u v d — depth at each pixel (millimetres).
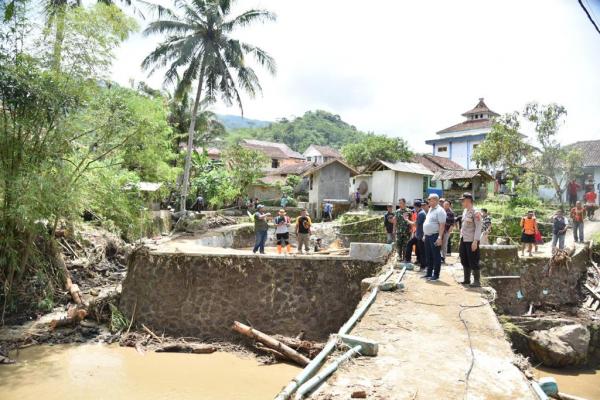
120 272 14953
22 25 9969
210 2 22016
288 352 9789
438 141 44656
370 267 11297
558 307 13984
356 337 5098
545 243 18531
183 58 21562
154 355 9953
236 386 8539
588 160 24484
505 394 3955
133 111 11906
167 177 18281
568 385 9883
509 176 27531
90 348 10070
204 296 11375
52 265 12562
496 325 6051
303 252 16406
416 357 4824
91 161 11828
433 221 9141
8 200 10430
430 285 8633
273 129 92562
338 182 30891
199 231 21906
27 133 10406
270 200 34125
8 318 10852
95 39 10844
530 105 23484
